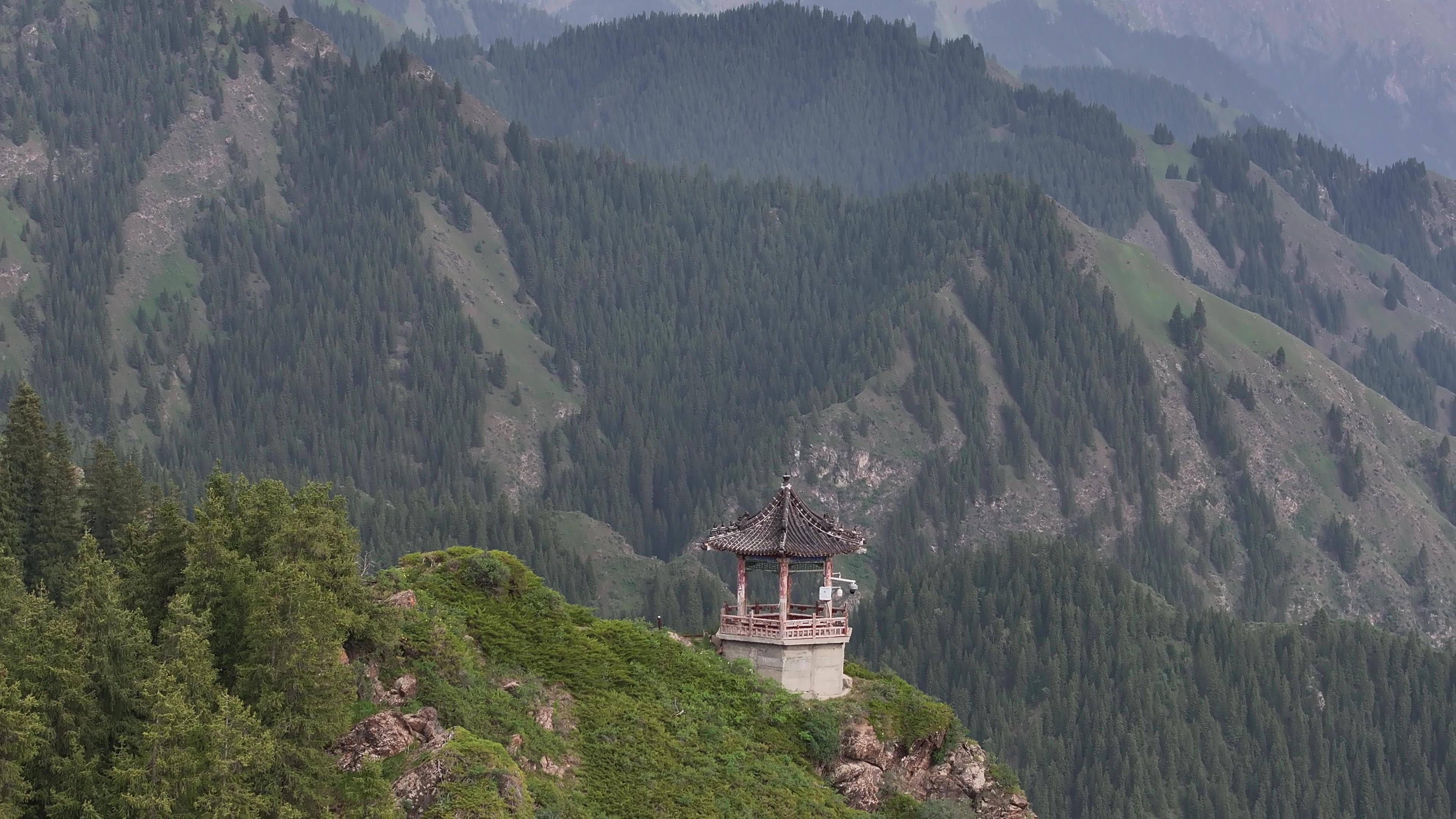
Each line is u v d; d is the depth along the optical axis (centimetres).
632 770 14825
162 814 12044
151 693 12631
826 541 16900
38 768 12394
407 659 14688
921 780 16400
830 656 16800
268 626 13212
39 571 19262
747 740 15738
